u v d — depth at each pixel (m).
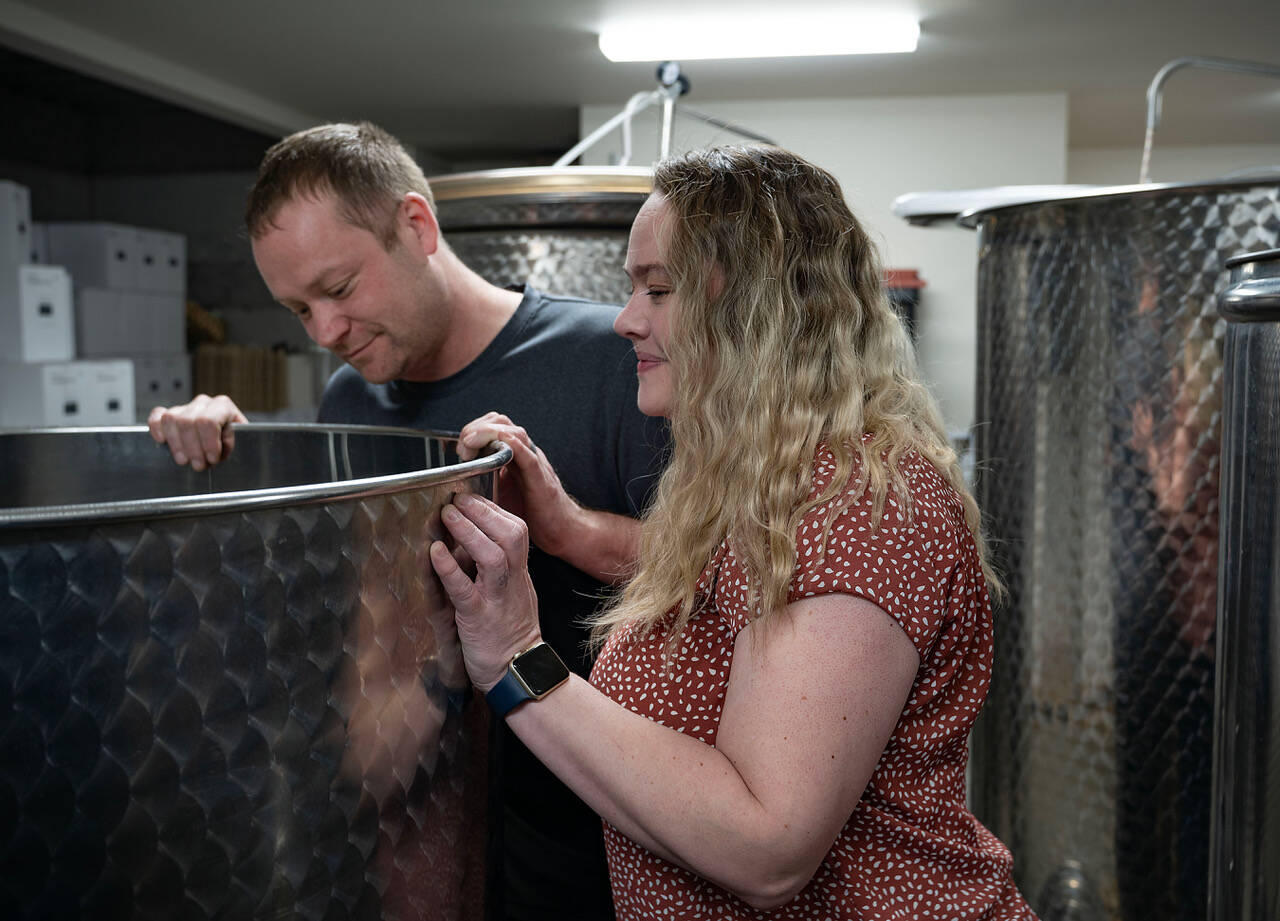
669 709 1.01
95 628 0.64
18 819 0.62
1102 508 2.04
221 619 0.69
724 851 0.88
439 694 0.91
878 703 0.89
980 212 2.23
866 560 0.89
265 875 0.73
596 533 1.44
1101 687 2.08
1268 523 1.03
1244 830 1.09
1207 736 1.99
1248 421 1.07
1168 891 2.04
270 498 0.70
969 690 1.01
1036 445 2.13
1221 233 1.86
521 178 2.15
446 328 1.60
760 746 0.88
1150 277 1.93
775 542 0.91
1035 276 2.10
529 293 1.68
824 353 0.99
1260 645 1.05
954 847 1.00
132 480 1.30
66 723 0.63
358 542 0.78
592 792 0.96
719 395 1.01
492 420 1.36
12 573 0.61
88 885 0.65
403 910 0.86
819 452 0.96
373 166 1.46
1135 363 1.96
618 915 1.15
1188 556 1.96
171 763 0.68
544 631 1.59
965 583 0.98
